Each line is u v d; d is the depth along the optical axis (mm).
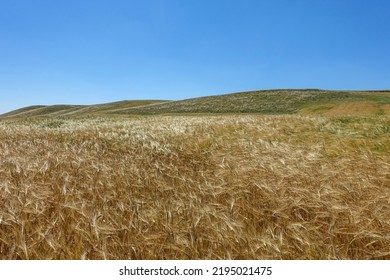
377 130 12375
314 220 4027
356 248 3611
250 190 5211
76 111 101000
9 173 6074
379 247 3703
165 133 13891
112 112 72188
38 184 5391
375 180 5930
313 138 11609
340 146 9836
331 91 75875
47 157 7340
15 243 3469
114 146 11797
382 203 4531
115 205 4848
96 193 5215
